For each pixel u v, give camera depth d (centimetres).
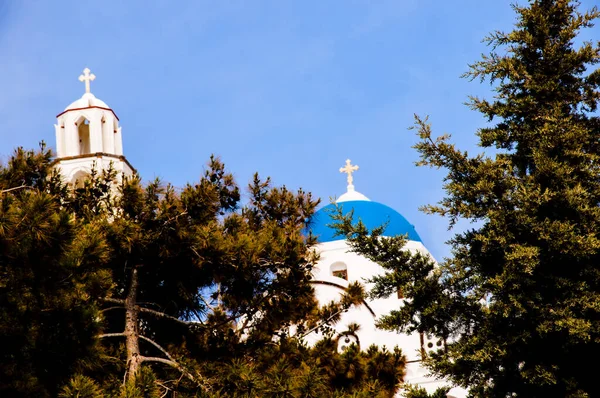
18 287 2269
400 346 4372
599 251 2747
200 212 2945
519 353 2716
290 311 3197
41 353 2303
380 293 2903
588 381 2705
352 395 2883
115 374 2756
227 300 3164
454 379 2773
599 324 2634
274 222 3325
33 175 3044
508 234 2731
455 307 2814
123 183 2934
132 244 2794
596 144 2970
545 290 2733
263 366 3033
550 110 2922
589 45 2980
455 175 2925
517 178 2864
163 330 3109
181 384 2866
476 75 3023
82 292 2400
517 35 3027
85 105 4597
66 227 2200
